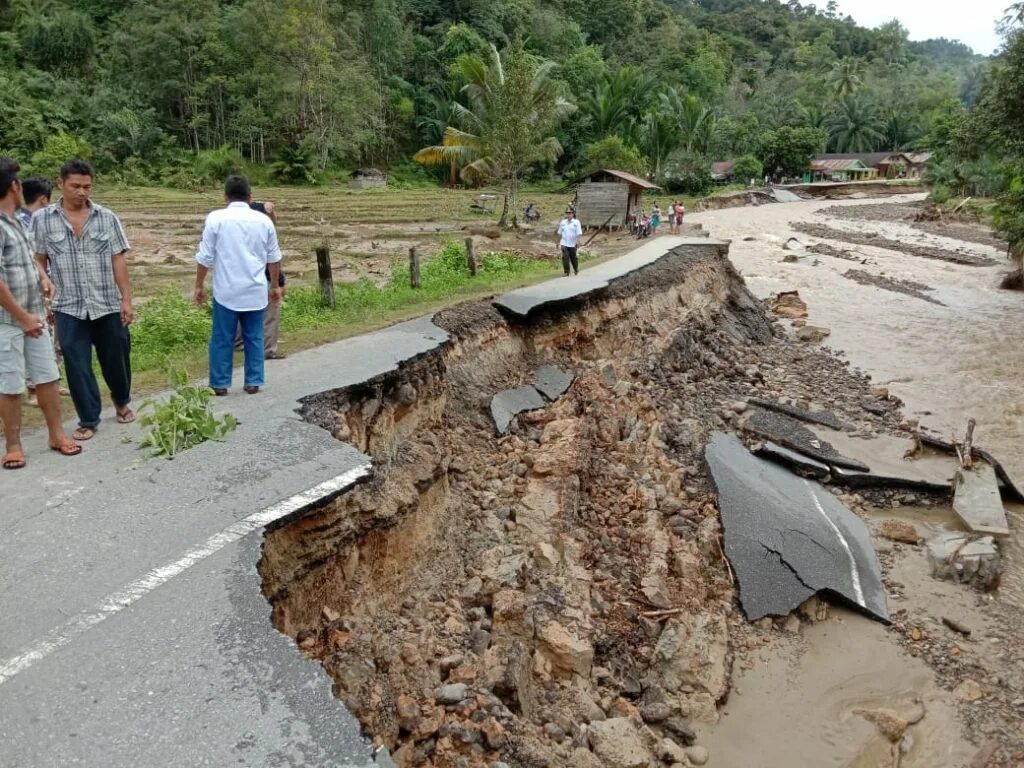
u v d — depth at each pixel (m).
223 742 3.12
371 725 4.85
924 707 6.92
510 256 19.22
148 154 47.97
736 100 86.06
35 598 3.96
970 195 52.12
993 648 7.74
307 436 6.03
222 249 6.75
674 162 61.19
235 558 4.38
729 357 17.30
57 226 5.82
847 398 15.24
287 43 50.47
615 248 25.47
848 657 7.56
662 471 10.11
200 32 51.66
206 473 5.36
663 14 101.88
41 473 5.40
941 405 15.12
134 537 4.54
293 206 38.34
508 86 32.25
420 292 13.65
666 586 7.84
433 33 68.75
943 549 9.30
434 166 60.56
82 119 47.38
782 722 6.66
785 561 8.52
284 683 3.48
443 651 6.00
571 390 11.60
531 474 8.92
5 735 3.11
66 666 3.50
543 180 60.31
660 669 6.83
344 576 5.78
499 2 74.12
